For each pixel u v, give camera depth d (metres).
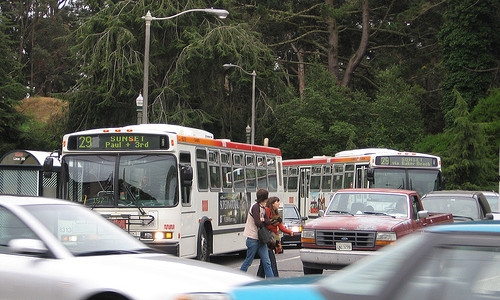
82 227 8.62
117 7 49.03
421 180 27.56
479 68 54.97
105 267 7.41
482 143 45.16
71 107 50.41
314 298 4.88
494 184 45.94
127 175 17.58
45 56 90.06
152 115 48.72
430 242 4.77
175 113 49.09
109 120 50.53
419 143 53.16
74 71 52.31
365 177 29.36
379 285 4.72
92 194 17.61
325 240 15.69
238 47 51.03
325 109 57.06
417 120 56.28
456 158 45.44
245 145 23.08
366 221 15.70
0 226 8.12
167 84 49.81
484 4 54.09
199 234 18.73
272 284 5.36
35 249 7.68
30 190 25.25
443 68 60.47
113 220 17.20
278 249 15.07
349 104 58.78
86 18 52.28
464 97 55.16
